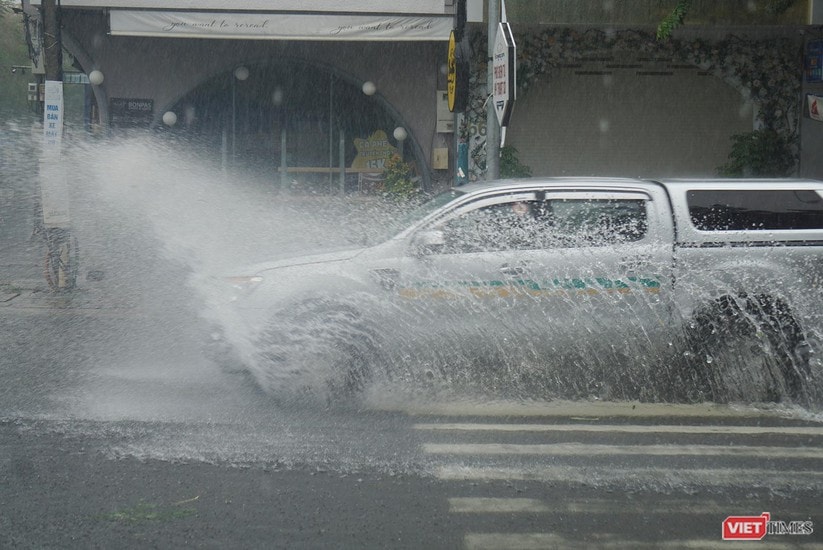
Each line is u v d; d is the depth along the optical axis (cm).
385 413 1348
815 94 3102
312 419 1306
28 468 1070
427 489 1016
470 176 3166
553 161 3200
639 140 3206
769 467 1101
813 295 1439
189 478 1042
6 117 5716
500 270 1411
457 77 2745
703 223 1452
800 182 1486
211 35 2809
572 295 1420
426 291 1403
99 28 3216
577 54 3119
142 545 856
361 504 968
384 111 3409
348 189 3434
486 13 2802
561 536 886
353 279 1398
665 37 2750
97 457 1113
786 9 2844
